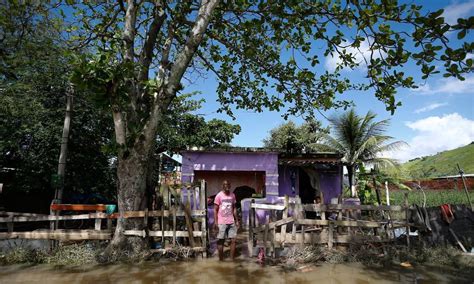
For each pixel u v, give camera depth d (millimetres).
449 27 4934
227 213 7402
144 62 9062
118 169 7973
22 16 8797
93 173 13047
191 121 20562
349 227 7832
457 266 6719
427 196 19703
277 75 10578
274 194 14062
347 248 7570
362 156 18844
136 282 5637
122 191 7797
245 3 9102
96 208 8039
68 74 10641
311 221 7520
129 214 7629
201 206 7844
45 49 9719
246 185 15312
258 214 9766
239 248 8438
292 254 7051
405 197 8008
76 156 12172
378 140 18266
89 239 7871
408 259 7184
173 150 14523
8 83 10703
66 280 5730
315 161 14500
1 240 7391
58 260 6938
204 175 15227
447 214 8266
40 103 11398
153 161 8891
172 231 7656
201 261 7129
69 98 9844
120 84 6984
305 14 8188
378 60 6895
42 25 9492
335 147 19266
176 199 7828
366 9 6480
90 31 9391
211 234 10086
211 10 8242
